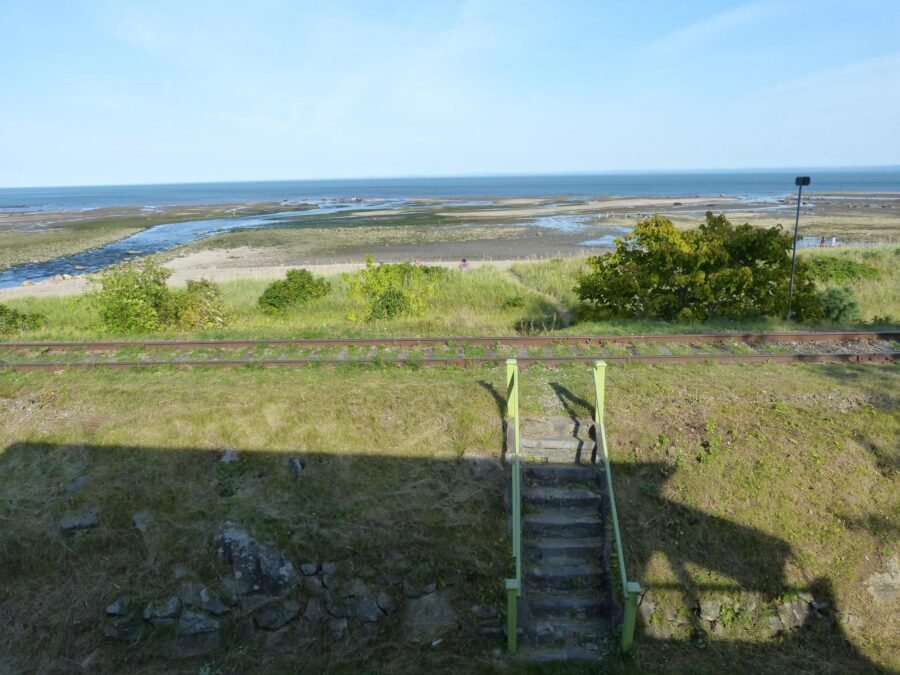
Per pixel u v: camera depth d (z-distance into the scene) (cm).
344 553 827
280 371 1197
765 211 7825
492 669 736
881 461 873
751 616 780
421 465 913
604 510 855
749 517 835
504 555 826
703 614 782
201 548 831
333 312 2319
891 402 973
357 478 902
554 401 1039
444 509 862
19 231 7881
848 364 1188
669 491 868
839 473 864
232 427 967
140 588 809
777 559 805
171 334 1552
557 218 7700
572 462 916
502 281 2972
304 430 962
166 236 6900
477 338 1361
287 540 830
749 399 995
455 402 1009
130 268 1912
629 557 815
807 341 1354
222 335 1498
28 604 812
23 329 1986
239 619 797
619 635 758
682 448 906
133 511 874
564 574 806
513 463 870
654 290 1783
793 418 938
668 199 11800
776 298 1694
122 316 1802
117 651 786
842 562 801
